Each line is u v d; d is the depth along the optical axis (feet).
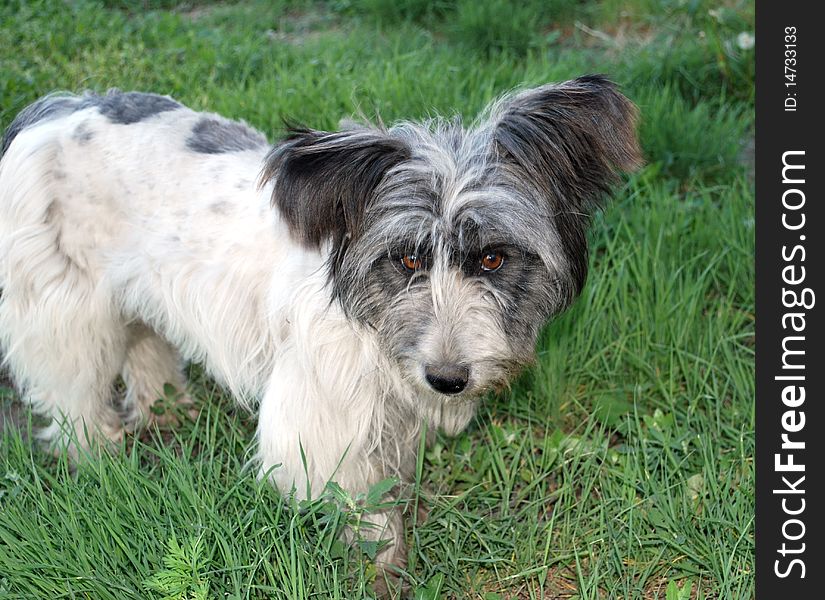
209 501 3.36
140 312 3.79
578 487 3.82
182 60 6.48
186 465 3.44
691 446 3.84
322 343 3.35
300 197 3.15
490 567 3.55
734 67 6.23
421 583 3.45
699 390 4.07
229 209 3.60
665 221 4.70
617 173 3.29
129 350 4.16
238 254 3.57
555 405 4.09
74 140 3.76
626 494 3.61
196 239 3.62
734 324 4.34
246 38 6.80
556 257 3.22
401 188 3.14
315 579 3.25
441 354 3.11
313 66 6.16
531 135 3.16
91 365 3.88
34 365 3.90
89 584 3.21
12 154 3.81
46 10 7.08
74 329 3.80
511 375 3.31
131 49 6.33
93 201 3.73
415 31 7.10
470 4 7.00
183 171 3.68
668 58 6.36
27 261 3.76
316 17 7.80
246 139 3.80
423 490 3.79
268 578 3.29
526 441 3.89
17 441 3.65
